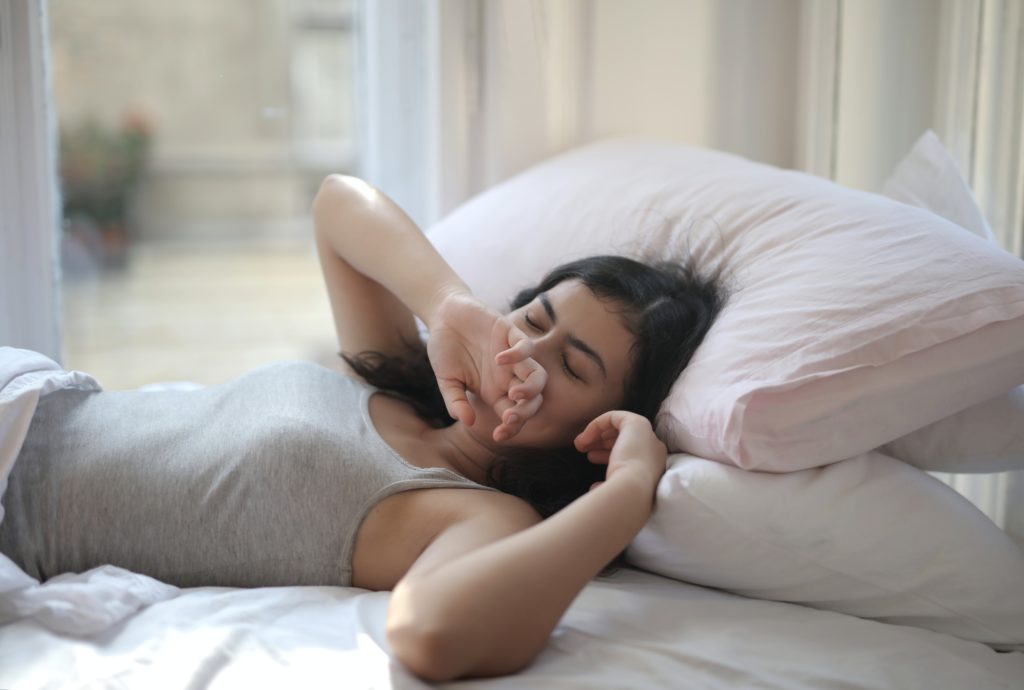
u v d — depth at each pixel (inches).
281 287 140.6
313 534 36.9
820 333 34.8
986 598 33.5
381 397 45.9
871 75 64.1
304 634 31.1
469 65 65.3
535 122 64.6
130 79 142.5
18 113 59.1
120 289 131.5
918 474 35.8
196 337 108.1
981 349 34.4
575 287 41.3
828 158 65.7
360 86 72.9
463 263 52.4
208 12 146.6
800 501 33.6
